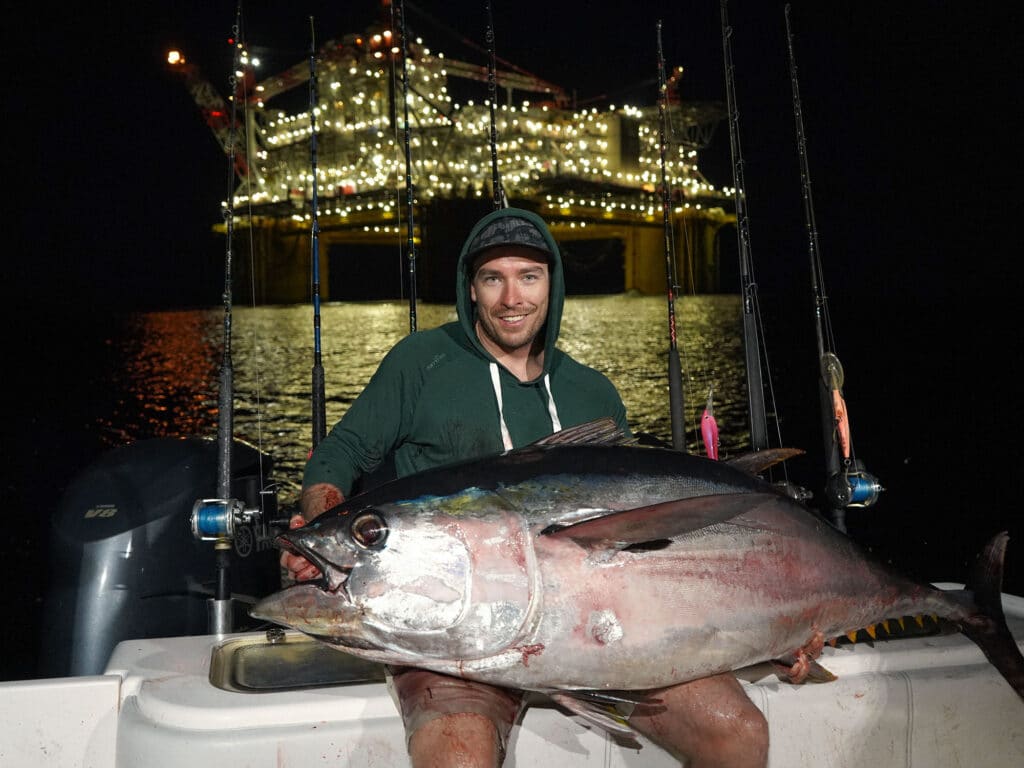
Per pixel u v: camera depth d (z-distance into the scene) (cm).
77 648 277
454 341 231
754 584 167
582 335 3222
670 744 168
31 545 643
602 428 192
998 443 1059
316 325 307
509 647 155
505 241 217
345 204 7019
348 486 210
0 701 176
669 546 162
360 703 170
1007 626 204
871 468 941
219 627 224
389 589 155
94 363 2716
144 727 166
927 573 590
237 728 165
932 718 186
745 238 289
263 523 243
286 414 1370
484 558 155
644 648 158
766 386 1620
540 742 170
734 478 176
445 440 222
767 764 164
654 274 9275
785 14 313
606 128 8706
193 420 1364
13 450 1135
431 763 147
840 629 180
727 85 302
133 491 294
